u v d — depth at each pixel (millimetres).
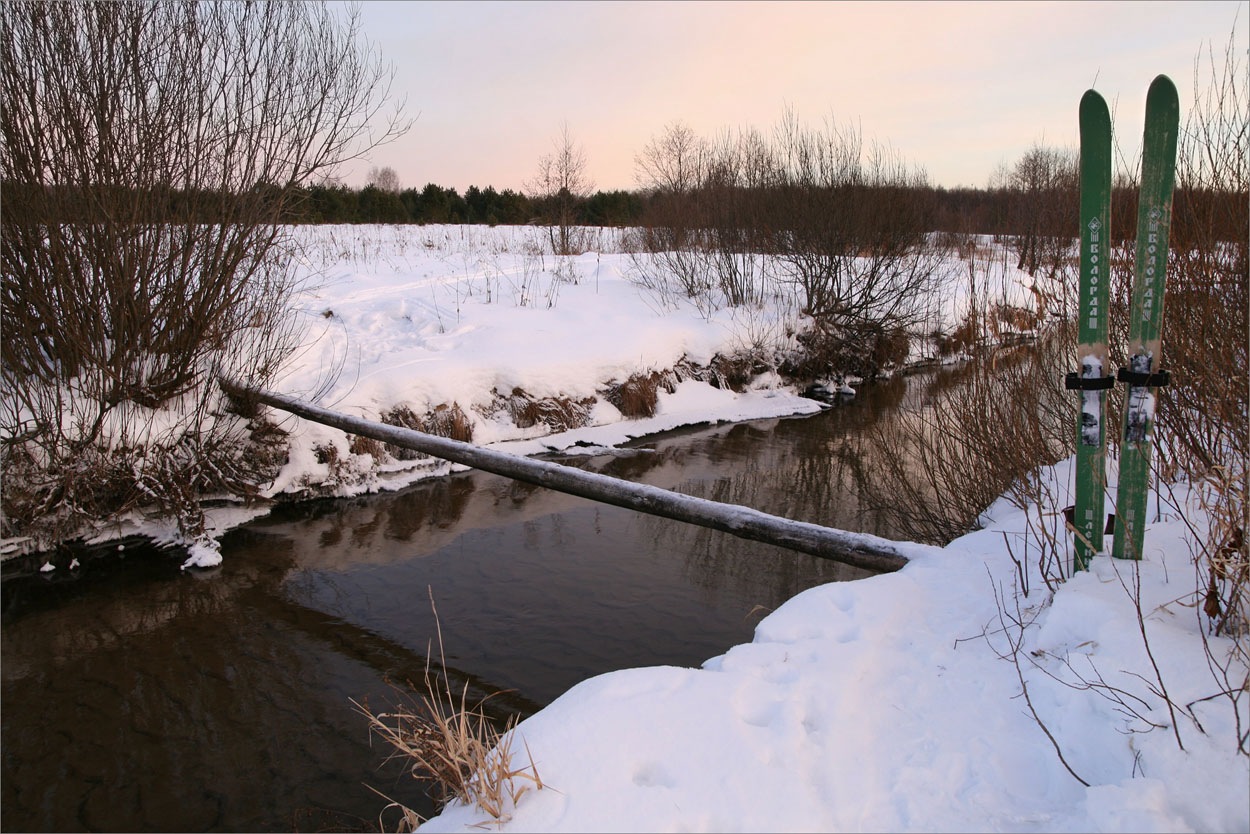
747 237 14352
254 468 7328
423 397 8812
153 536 6707
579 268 16062
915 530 5938
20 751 3891
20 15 5852
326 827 3328
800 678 2648
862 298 13633
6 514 6074
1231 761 2002
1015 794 2131
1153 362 2922
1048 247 6797
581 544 6680
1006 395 5449
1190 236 4406
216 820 3393
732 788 2115
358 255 17109
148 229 6426
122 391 6461
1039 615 2947
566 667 4598
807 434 10617
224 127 6750
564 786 2141
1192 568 2969
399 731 2754
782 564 6219
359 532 6961
